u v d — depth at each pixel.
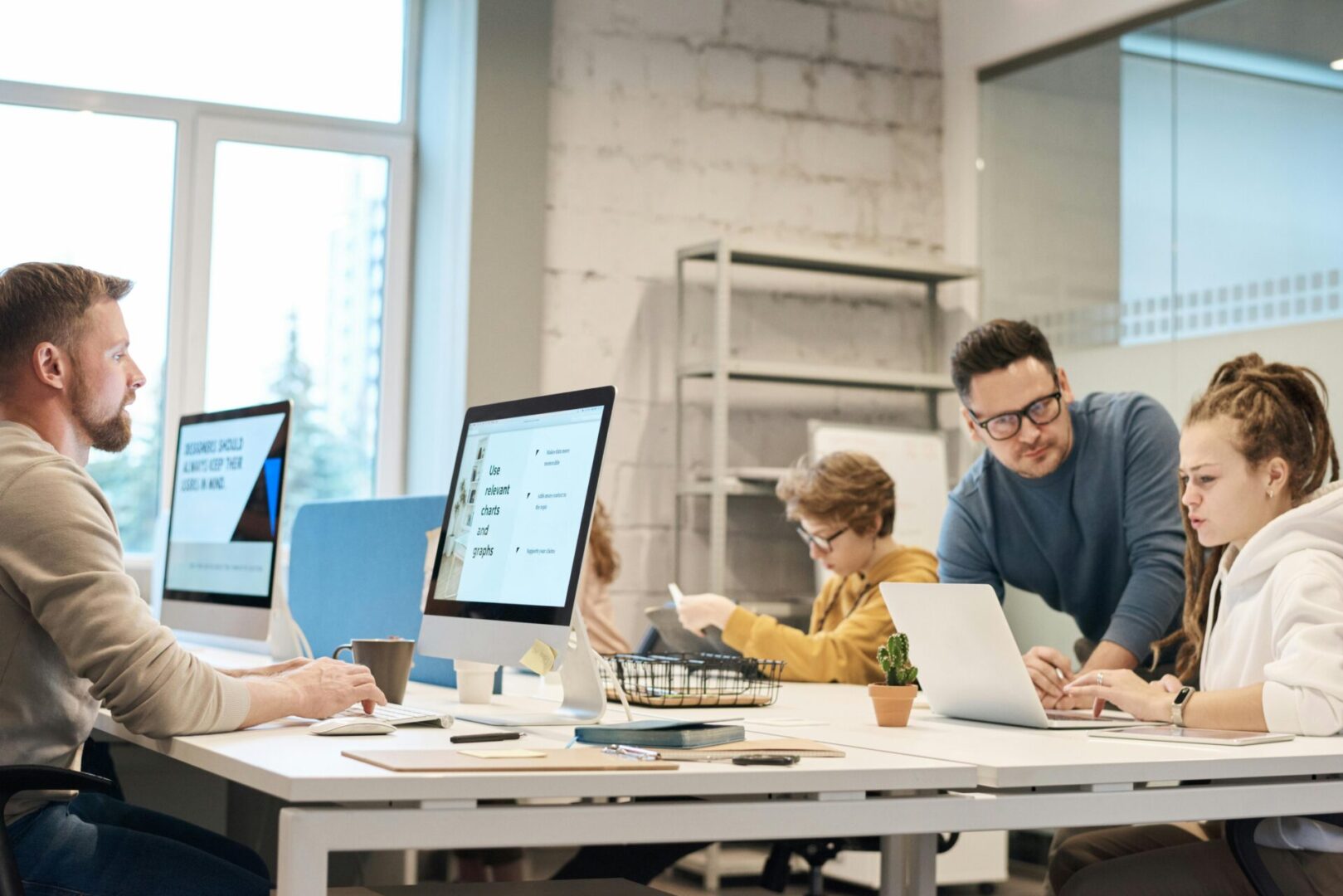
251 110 4.28
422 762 1.27
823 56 4.68
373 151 4.41
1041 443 2.58
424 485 4.25
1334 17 3.55
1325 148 3.56
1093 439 2.62
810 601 4.43
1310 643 1.69
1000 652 1.77
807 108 4.64
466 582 1.93
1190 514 1.95
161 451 4.15
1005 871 3.85
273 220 4.32
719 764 1.35
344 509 2.84
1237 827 1.54
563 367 4.25
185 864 1.59
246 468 2.67
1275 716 1.66
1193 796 1.45
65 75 4.10
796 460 4.58
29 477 1.56
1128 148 4.16
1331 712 1.63
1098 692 1.84
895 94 4.78
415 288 4.44
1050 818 1.39
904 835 1.50
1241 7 3.81
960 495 2.83
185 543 2.86
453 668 2.45
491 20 4.13
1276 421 1.87
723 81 4.53
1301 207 3.62
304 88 4.36
